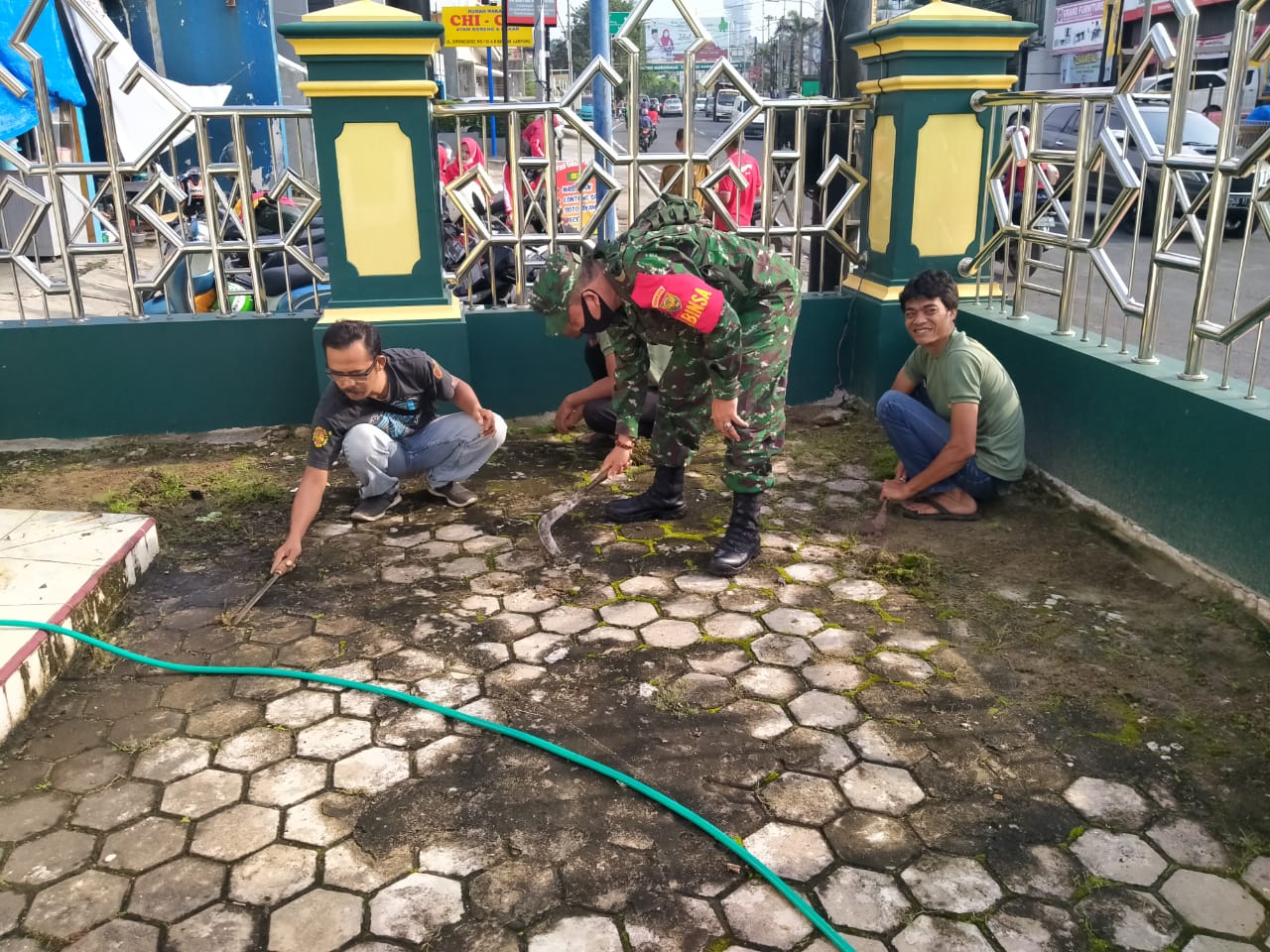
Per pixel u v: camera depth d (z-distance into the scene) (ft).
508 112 15.74
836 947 6.58
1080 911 6.87
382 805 7.92
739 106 16.51
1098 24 79.05
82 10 14.65
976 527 13.07
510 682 9.61
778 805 7.91
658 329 10.89
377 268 15.46
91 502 13.98
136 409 16.30
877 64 16.22
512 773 8.31
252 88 38.45
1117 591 11.28
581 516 13.48
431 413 13.41
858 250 17.67
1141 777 8.20
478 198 19.22
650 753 8.55
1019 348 14.46
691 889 7.08
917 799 7.97
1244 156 10.33
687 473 14.96
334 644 10.34
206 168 15.57
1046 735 8.75
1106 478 12.63
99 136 33.55
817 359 17.75
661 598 11.26
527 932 6.70
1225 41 49.11
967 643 10.25
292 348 16.33
